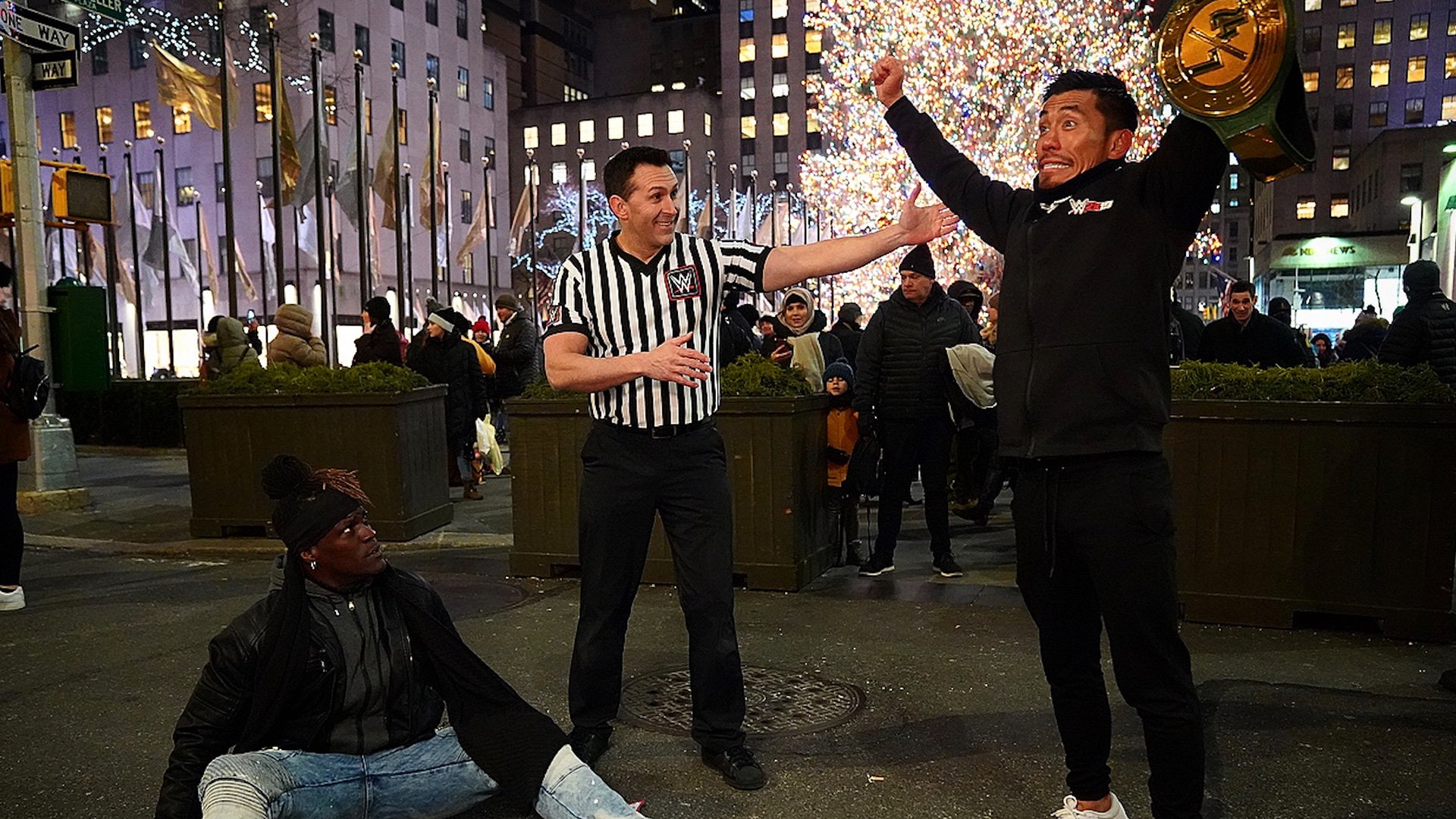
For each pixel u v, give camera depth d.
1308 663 4.59
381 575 2.83
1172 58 2.32
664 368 3.12
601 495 3.53
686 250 3.48
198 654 5.06
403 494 7.82
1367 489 4.94
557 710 4.20
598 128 83.62
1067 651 2.85
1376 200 62.47
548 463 6.52
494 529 8.35
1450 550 4.84
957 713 4.04
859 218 45.69
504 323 12.92
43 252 9.94
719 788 3.41
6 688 4.59
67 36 9.90
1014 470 2.86
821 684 4.41
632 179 3.39
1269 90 2.20
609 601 3.62
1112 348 2.58
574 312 3.46
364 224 23.31
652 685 4.44
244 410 7.98
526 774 2.72
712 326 3.53
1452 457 4.80
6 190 9.81
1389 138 59.47
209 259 39.12
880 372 6.27
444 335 10.16
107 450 15.80
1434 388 4.81
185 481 11.95
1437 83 76.94
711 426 3.58
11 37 9.30
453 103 60.91
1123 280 2.57
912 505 9.36
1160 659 2.63
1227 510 5.20
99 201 10.08
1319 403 4.96
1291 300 38.56
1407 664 4.55
